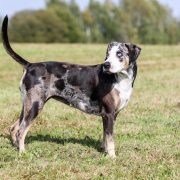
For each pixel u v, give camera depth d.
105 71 6.03
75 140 7.53
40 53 31.42
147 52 34.22
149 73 20.98
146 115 9.95
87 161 6.19
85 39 82.06
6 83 17.38
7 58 27.39
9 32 75.94
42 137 7.64
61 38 79.19
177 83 16.44
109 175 5.56
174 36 86.44
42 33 78.00
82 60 28.23
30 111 6.36
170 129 8.45
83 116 9.66
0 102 11.46
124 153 6.61
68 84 6.52
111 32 82.94
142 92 13.77
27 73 6.45
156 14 86.00
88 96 6.52
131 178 5.49
